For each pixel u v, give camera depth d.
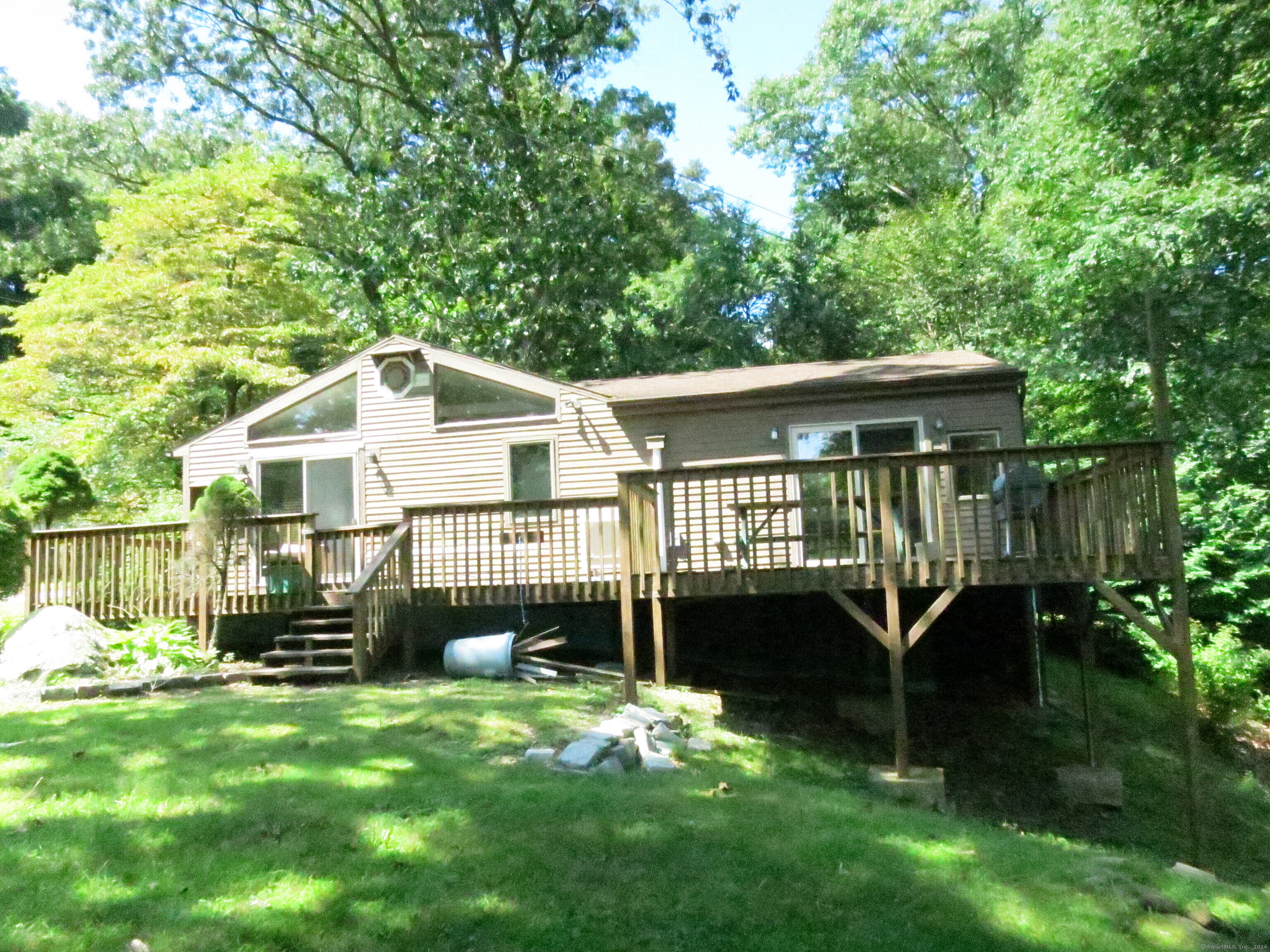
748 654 14.34
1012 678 14.57
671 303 35.50
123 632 12.72
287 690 11.11
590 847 5.87
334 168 32.53
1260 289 16.48
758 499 14.32
